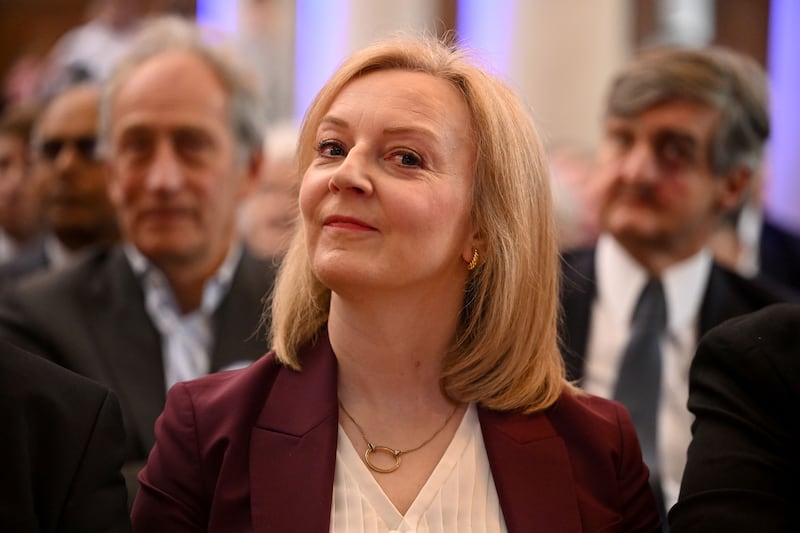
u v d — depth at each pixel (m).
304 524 3.29
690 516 3.47
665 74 5.51
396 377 3.54
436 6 14.09
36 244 9.36
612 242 5.84
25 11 15.70
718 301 5.72
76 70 12.24
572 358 5.60
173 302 5.54
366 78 3.45
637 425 5.28
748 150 5.70
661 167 5.58
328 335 3.64
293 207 3.97
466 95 3.50
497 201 3.52
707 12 14.03
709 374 3.73
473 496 3.47
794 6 13.98
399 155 3.34
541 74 13.97
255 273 5.72
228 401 3.54
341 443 3.47
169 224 5.43
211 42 5.86
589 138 13.87
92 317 5.26
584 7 13.88
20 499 3.15
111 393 3.45
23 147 9.29
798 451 3.53
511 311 3.57
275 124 13.72
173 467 3.50
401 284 3.30
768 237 8.34
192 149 5.53
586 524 3.50
